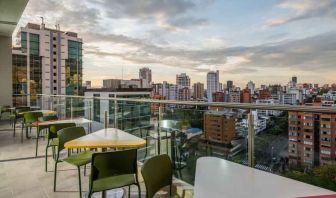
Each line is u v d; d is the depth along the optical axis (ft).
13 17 23.22
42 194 9.45
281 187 4.10
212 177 4.55
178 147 9.90
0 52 30.45
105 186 6.81
